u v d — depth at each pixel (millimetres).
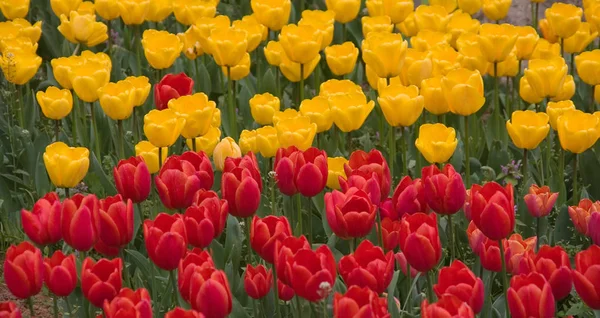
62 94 8906
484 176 8852
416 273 6559
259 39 9852
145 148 8039
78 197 5695
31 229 5633
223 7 14398
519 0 14242
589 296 4977
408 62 8875
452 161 8930
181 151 9852
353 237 5664
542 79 8703
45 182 8859
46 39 13008
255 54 12930
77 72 8625
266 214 8219
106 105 8047
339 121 8047
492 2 10641
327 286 4648
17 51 9500
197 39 10680
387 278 5070
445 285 4984
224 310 4859
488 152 10008
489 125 10031
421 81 8711
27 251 5238
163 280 7020
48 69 11680
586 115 7848
